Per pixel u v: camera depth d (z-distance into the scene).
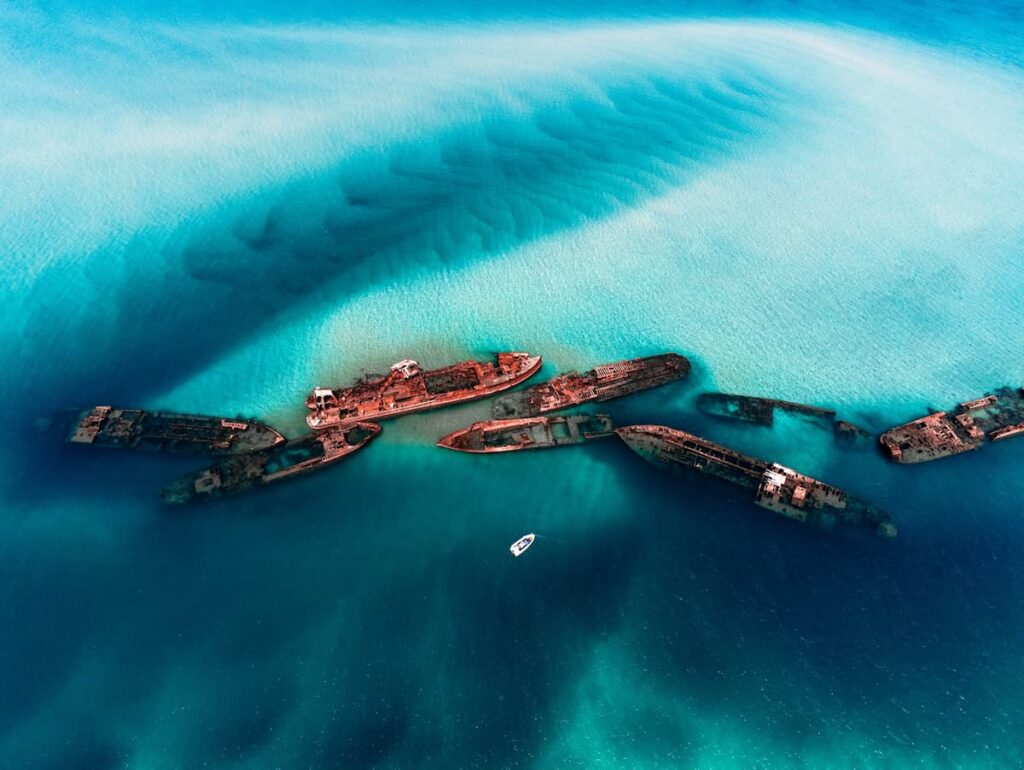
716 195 178.25
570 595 95.56
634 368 129.75
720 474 108.44
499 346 137.88
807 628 92.75
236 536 100.94
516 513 105.06
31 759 80.69
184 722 83.50
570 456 113.06
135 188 173.25
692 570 98.25
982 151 195.50
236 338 137.62
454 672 87.94
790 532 102.06
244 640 90.25
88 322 138.88
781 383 131.12
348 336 138.88
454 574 97.19
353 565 97.88
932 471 111.88
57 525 101.88
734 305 148.38
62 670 87.50
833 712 85.75
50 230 159.75
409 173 183.62
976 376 132.38
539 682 87.56
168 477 108.56
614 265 157.50
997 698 86.94
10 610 92.62
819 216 172.12
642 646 90.94
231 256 156.75
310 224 166.25
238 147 189.00
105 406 119.50
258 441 113.56
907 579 97.62
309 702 85.31
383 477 109.69
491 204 173.50
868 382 131.25
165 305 143.88
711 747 83.00
